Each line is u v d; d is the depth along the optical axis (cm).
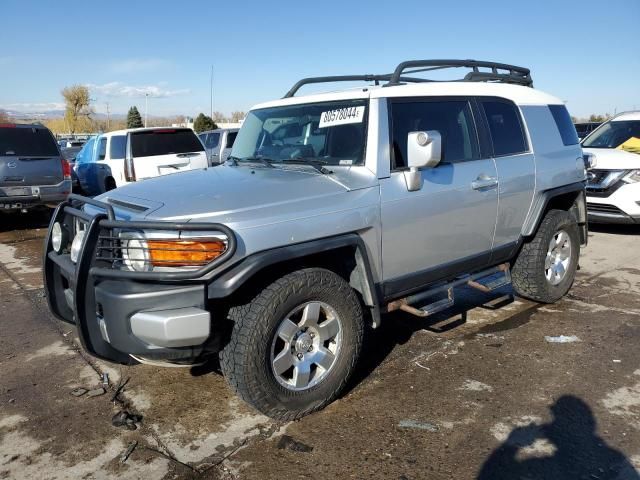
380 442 313
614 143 938
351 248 353
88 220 318
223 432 325
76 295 301
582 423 330
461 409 347
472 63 485
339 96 400
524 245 515
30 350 445
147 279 288
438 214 398
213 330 306
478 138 445
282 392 322
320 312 342
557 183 512
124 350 297
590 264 699
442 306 406
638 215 807
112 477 286
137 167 1020
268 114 450
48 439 320
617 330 474
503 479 280
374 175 361
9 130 920
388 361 419
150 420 340
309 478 283
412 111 398
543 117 520
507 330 477
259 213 308
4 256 778
